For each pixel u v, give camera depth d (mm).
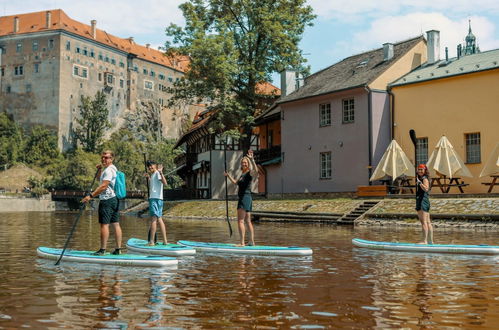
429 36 34906
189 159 54906
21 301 7184
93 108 133000
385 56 35844
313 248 13992
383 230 20844
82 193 96500
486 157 29406
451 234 18406
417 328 5777
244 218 13391
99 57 138500
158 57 160625
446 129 31234
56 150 124750
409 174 29734
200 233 20156
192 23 41500
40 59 129625
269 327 5824
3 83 132375
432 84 31906
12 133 126312
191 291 7867
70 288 8125
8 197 89062
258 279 8945
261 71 43188
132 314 6418
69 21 135125
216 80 41312
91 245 15328
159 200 13969
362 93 33969
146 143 141125
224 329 5750
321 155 36875
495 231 19719
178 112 162625
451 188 30594
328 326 5867
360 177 34094
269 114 43312
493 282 8594
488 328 5766
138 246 13477
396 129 33750
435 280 8805
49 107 128125
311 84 40219
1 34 132625
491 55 31219
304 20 44531
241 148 49906
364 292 7773
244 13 43594
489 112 29312
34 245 15500
